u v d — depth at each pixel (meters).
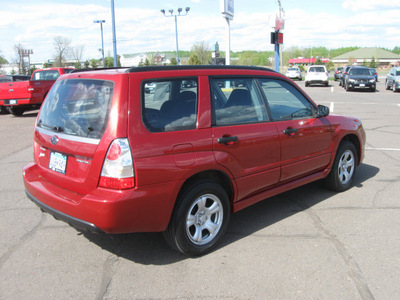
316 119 4.66
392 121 11.89
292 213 4.52
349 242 3.74
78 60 60.44
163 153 3.09
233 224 4.23
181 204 3.27
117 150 2.93
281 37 22.03
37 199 3.51
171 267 3.33
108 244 3.79
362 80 25.62
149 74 3.20
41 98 14.85
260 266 3.31
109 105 3.03
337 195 5.11
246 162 3.74
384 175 5.98
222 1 17.66
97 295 2.93
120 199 2.91
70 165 3.26
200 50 54.88
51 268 3.33
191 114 3.38
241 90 3.90
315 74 32.47
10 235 3.99
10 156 7.80
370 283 3.04
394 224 4.14
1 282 3.11
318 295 2.89
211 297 2.88
